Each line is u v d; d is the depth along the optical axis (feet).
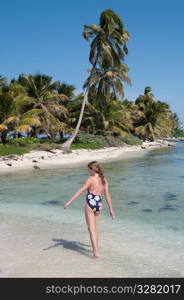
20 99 107.86
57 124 124.47
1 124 99.66
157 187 45.85
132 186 46.83
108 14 116.37
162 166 74.49
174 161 87.92
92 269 17.87
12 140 109.09
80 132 142.41
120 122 162.09
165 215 30.14
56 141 138.41
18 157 80.84
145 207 33.55
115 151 127.65
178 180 52.37
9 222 27.96
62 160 84.84
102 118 151.02
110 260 19.08
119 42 119.75
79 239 23.12
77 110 151.12
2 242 22.39
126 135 154.61
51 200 37.24
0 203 35.63
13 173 60.85
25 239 23.08
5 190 43.55
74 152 107.76
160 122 221.87
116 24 118.21
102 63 119.96
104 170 67.10
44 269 17.81
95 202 19.19
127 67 123.95
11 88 106.42
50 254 19.99
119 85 124.36
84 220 28.60
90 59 119.65
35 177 55.62
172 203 35.29
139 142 184.03
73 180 52.26
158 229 25.62
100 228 25.95
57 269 17.81
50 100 128.26
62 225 26.96
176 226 26.48
